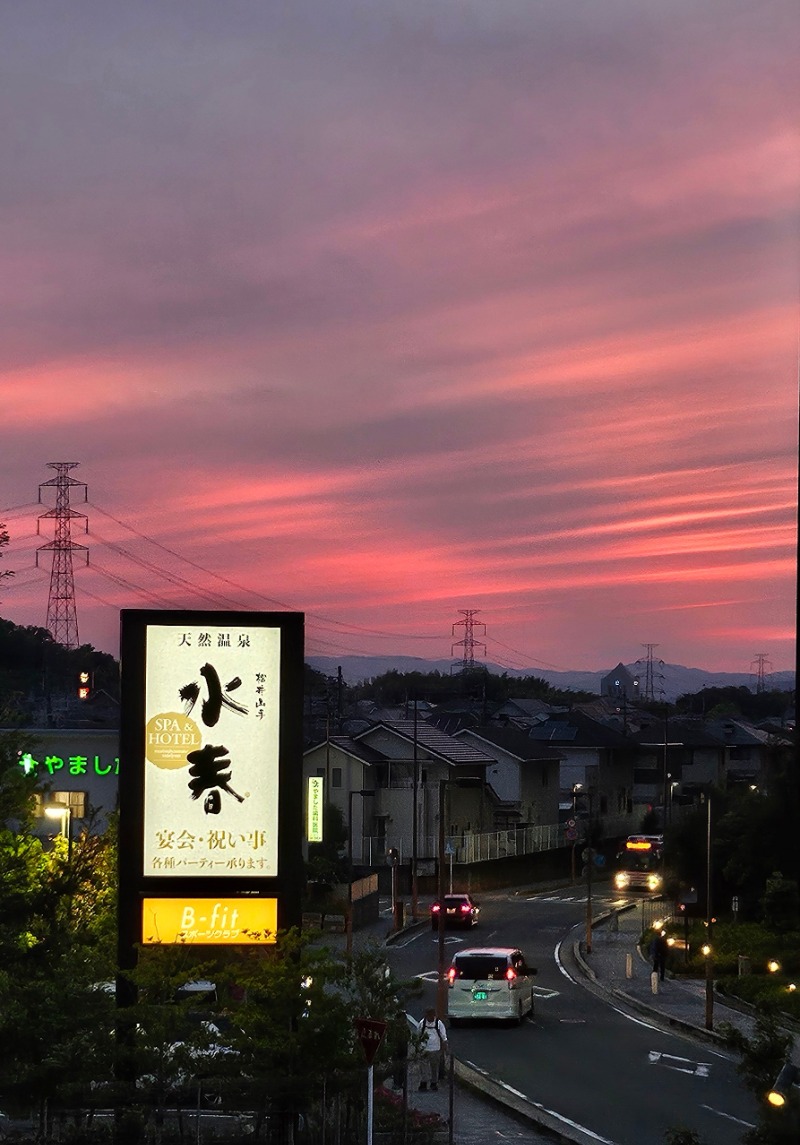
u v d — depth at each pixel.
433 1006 42.28
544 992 46.72
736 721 142.25
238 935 24.28
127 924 24.09
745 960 49.12
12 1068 21.31
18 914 21.36
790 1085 19.64
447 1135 25.89
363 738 83.44
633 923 65.25
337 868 69.69
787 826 60.34
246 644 24.61
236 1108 22.81
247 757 24.47
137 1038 22.30
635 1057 35.28
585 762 104.12
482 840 81.00
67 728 55.56
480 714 131.50
